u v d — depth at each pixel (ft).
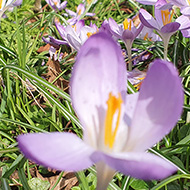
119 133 0.51
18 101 1.11
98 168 0.50
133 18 1.77
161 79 0.48
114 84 0.52
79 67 0.50
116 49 0.51
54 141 0.42
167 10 1.12
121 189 0.77
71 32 1.34
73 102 0.50
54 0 1.93
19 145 0.39
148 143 0.49
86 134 0.50
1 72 1.14
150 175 0.39
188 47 1.35
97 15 2.03
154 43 1.38
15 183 0.85
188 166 0.93
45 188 0.83
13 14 1.87
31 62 1.42
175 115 0.47
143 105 0.50
